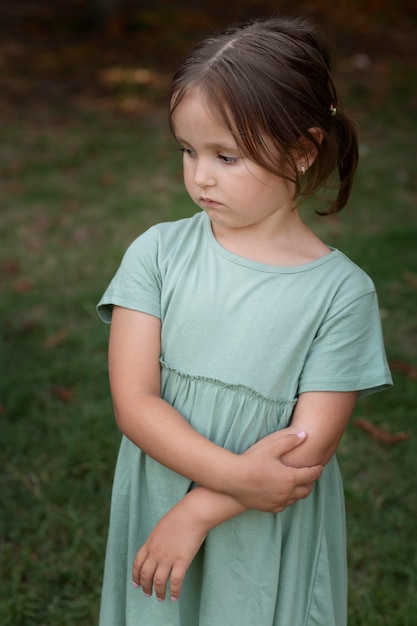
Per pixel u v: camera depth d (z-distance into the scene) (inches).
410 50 409.1
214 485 58.8
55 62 369.7
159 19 443.5
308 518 66.9
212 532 63.5
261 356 61.2
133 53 388.8
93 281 174.6
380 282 171.3
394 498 112.5
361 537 105.3
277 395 61.8
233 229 62.4
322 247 64.0
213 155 56.9
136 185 234.8
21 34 413.4
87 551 102.1
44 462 117.9
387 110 306.7
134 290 63.4
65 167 248.7
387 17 469.1
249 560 64.0
